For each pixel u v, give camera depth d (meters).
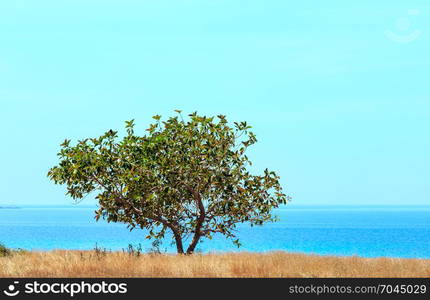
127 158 26.19
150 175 25.64
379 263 21.77
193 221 27.20
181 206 26.94
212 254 24.58
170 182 25.70
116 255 22.28
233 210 26.39
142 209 26.50
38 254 24.31
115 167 26.06
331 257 24.14
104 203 26.27
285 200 26.66
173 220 27.16
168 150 25.78
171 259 21.50
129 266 20.14
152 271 19.38
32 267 19.80
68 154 26.03
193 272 19.02
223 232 27.12
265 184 26.55
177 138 25.92
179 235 27.28
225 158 26.08
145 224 27.33
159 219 26.83
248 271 19.61
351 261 22.33
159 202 25.98
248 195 26.45
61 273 18.86
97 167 25.67
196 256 22.62
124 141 26.14
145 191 25.77
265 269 19.83
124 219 26.95
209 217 27.16
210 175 25.42
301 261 21.92
